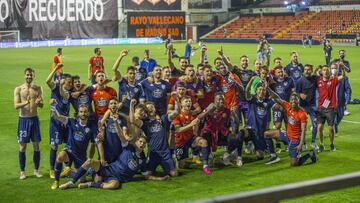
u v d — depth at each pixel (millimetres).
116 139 9406
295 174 10062
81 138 9344
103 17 66000
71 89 10352
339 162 10945
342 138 13359
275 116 11680
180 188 9164
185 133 10328
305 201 8148
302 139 10523
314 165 10719
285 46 57156
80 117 9344
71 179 9391
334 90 11719
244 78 12430
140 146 9305
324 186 2709
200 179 9742
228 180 9688
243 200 2543
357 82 24562
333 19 65375
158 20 68562
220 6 73812
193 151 10953
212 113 10445
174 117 9938
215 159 11289
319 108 11859
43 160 11297
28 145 12641
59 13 63375
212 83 11688
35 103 9789
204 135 10367
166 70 11281
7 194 8852
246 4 75188
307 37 56062
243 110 12000
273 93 10766
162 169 10461
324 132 14008
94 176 9359
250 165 10781
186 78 11289
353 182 2764
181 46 58125
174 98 10047
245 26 71375
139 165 9406
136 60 13625
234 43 65500
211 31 72438
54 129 9930
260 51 32125
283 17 70500
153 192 8906
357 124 15172
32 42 58750
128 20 66625
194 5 72000
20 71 30906
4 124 15406
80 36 64938
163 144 9797
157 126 9750
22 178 9812
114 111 9234
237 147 10680
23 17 61094
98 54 19234
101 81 10516
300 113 10516
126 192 8898
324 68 11727
